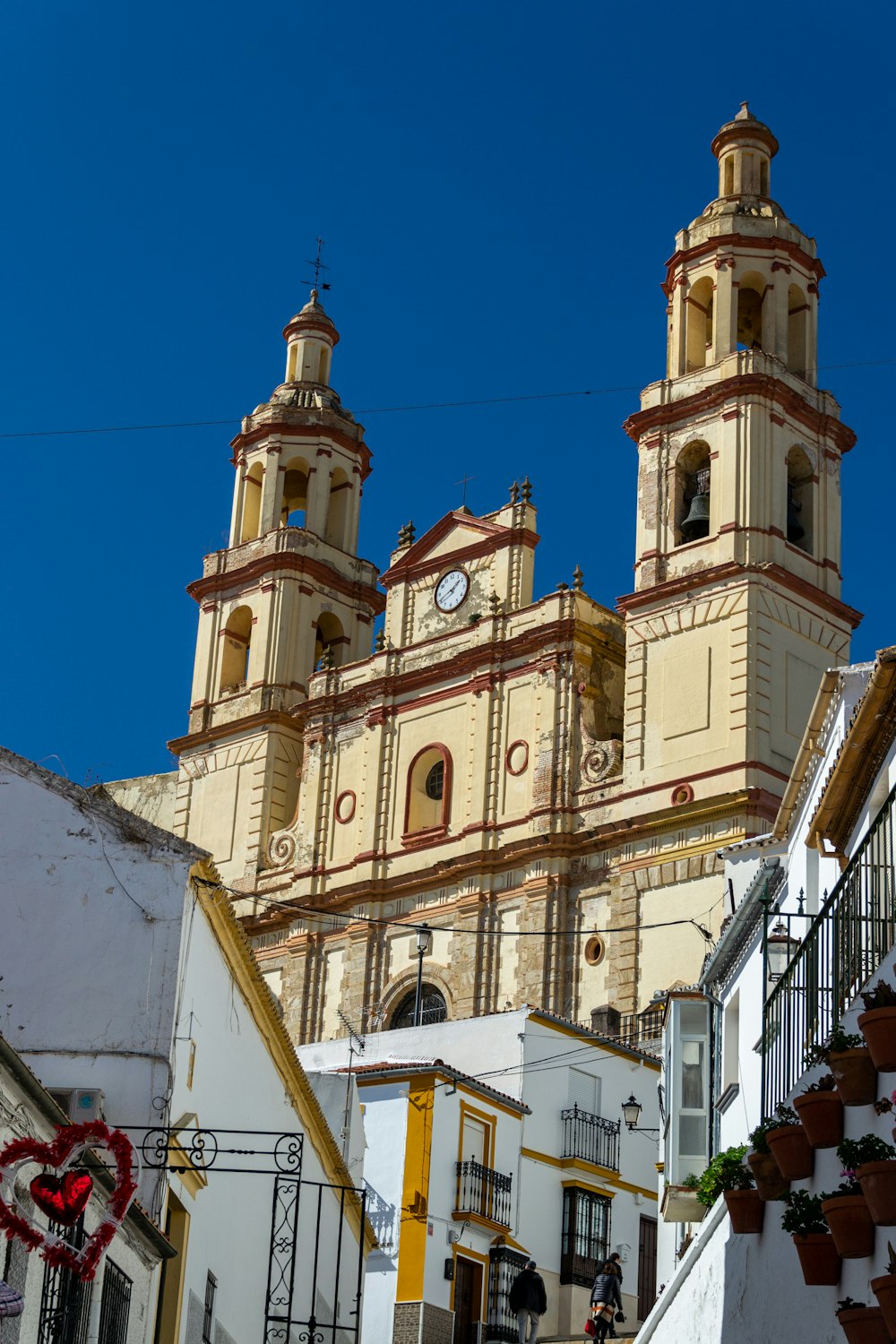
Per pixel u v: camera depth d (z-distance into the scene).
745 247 59.12
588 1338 40.09
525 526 60.62
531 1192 43.41
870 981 17.20
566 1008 53.62
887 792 19.36
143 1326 21.77
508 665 59.12
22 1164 16.67
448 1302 40.22
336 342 72.62
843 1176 16.72
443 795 59.22
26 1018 23.30
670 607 55.34
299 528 67.25
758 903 26.53
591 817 55.28
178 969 23.59
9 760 24.25
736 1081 27.66
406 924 55.28
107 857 23.97
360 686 62.31
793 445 57.03
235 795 64.69
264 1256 28.48
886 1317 14.99
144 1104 22.86
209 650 67.50
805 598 55.19
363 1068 41.69
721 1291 22.05
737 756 52.53
